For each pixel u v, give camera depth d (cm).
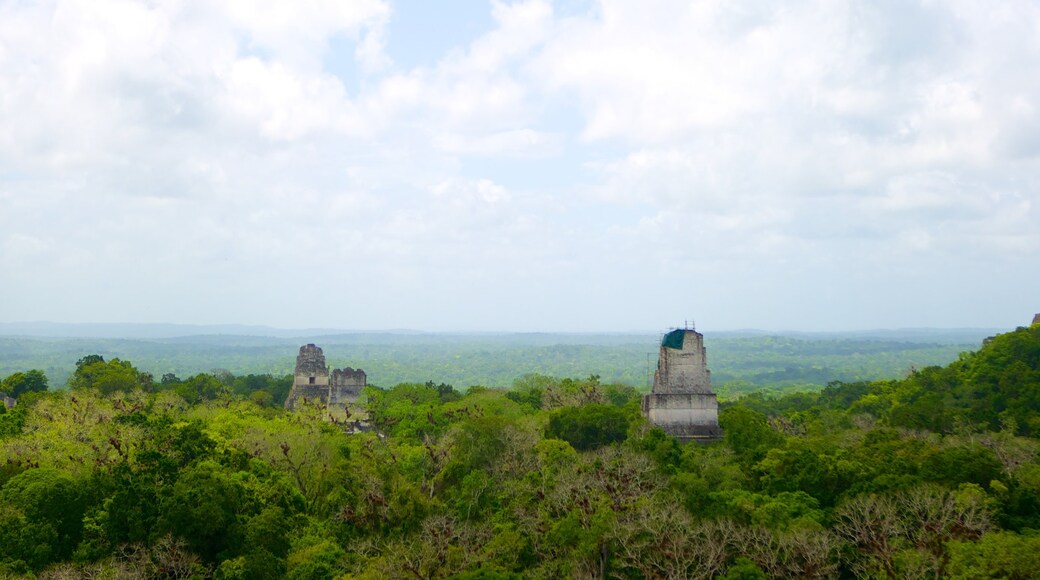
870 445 8788
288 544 7294
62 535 6831
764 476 8019
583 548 6712
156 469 7331
